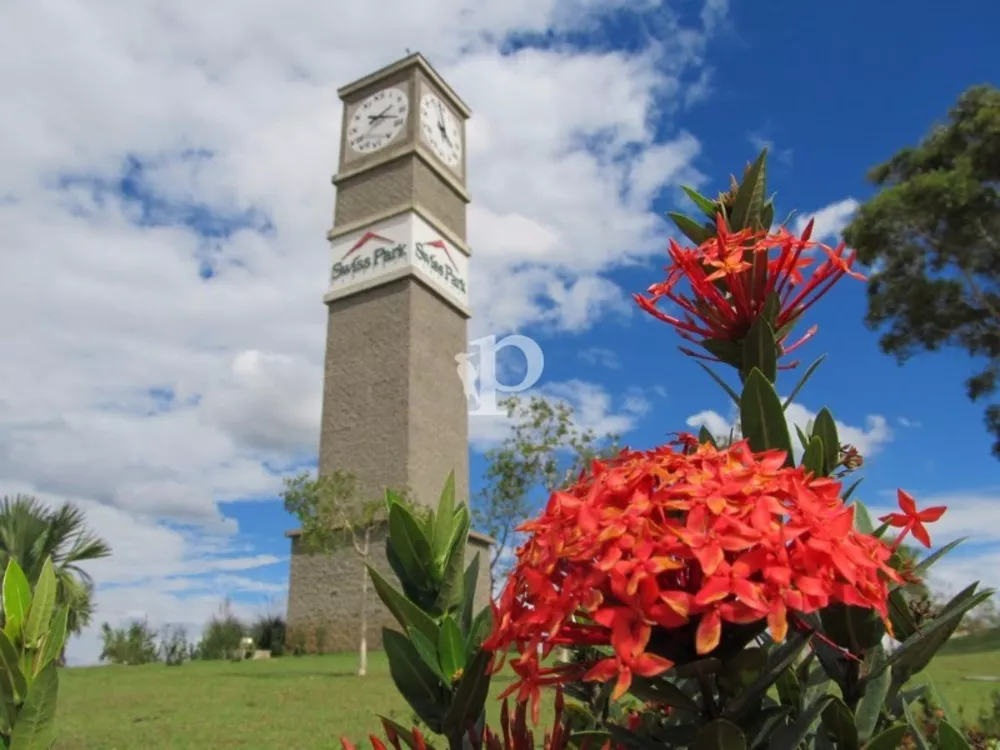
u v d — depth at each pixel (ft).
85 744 26.58
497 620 4.23
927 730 8.61
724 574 3.40
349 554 73.97
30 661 5.64
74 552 53.72
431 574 5.10
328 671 55.67
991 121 57.26
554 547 3.83
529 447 55.21
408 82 88.74
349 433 77.15
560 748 4.71
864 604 3.47
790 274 5.32
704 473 3.94
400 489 72.49
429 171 87.35
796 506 3.72
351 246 84.43
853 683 4.37
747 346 5.28
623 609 3.49
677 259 5.43
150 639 81.10
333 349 81.51
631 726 5.29
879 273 64.64
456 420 81.51
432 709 4.72
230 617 84.48
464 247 89.71
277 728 29.14
